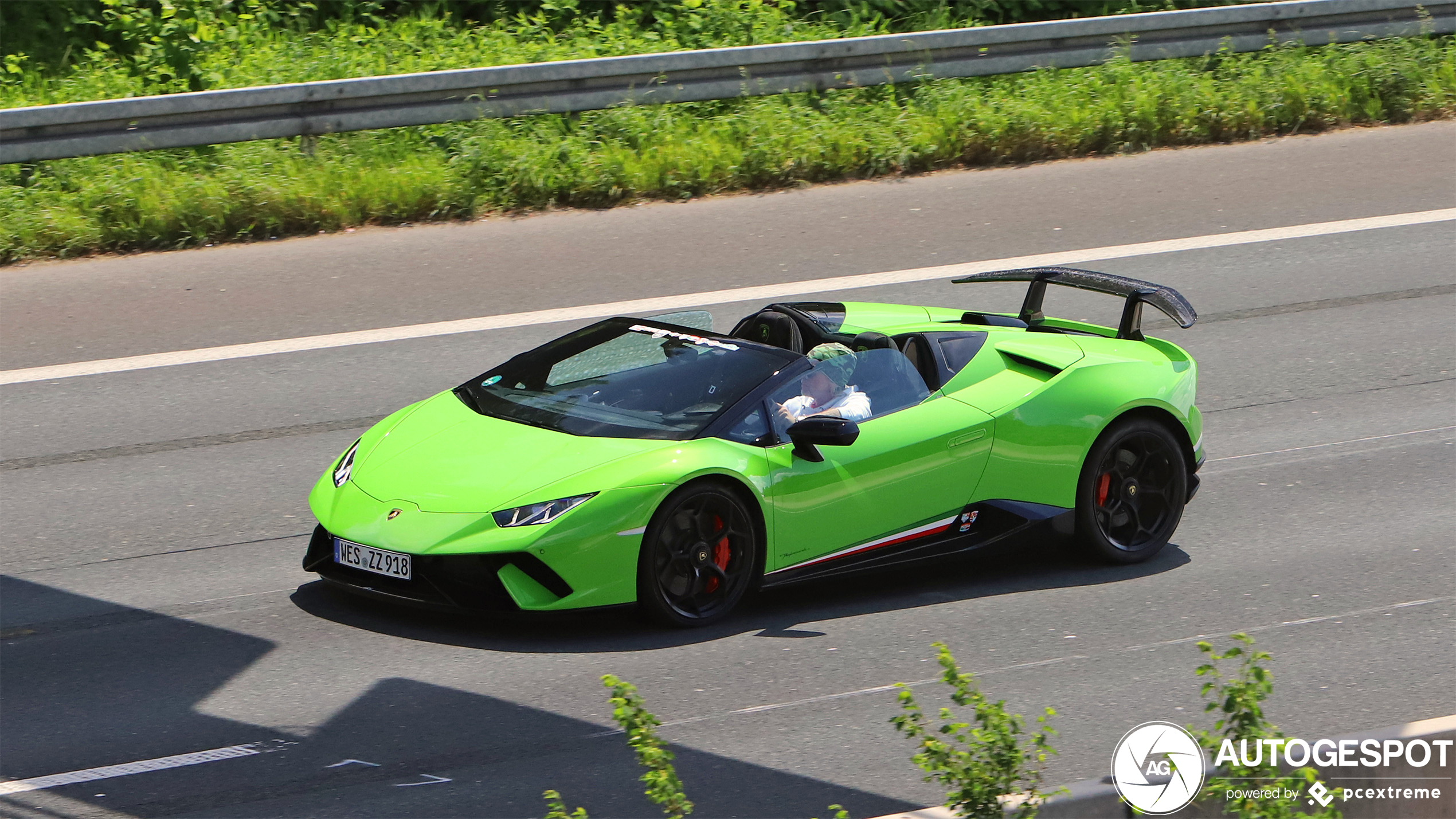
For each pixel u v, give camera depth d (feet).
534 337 60.39
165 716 31.96
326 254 69.97
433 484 36.55
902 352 41.91
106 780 28.96
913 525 40.04
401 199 74.38
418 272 67.77
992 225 74.69
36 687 33.42
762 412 38.27
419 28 94.22
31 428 51.26
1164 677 34.99
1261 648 36.86
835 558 39.04
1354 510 46.68
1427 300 66.49
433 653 35.37
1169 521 43.47
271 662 34.81
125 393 54.54
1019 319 47.75
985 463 40.73
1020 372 42.29
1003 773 23.08
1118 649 36.78
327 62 87.66
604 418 38.32
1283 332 62.90
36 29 88.99
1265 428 53.72
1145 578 41.88
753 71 84.58
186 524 43.96
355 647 35.68
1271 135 89.04
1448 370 59.00
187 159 76.74
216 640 36.06
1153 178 81.66
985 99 87.86
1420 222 75.66
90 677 33.94
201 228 71.26
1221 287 67.72
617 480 35.58
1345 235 73.97
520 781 29.17
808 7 102.12
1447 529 45.11
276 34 92.53
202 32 88.02
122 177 73.05
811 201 78.23
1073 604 39.93
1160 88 88.07
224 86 85.20
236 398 54.24
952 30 87.86
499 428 38.47
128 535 43.04
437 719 31.94
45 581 39.83
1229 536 44.86
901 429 39.68
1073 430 41.68
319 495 38.45
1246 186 80.53
